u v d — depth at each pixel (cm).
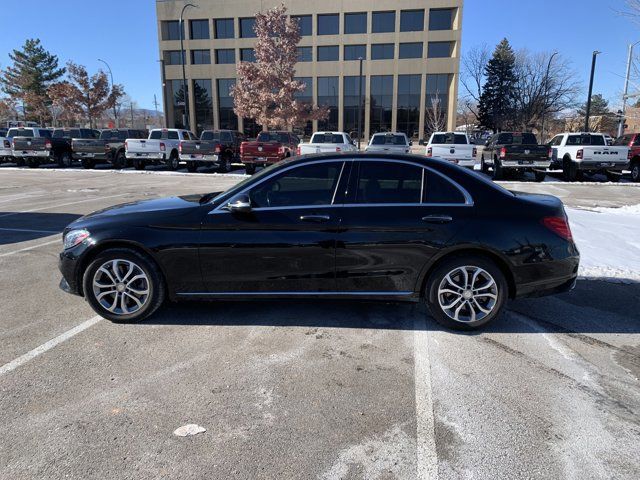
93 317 450
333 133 1919
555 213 419
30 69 5897
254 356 375
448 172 420
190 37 5272
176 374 346
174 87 5466
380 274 415
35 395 317
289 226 413
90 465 252
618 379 343
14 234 808
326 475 246
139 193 1363
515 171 1895
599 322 447
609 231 823
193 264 421
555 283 420
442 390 327
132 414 297
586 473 248
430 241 407
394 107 5066
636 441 274
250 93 3528
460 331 423
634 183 1705
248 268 420
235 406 307
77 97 4300
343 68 5041
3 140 2466
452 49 4866
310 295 424
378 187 419
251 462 255
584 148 1730
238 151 2375
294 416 297
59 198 1257
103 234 422
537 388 330
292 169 423
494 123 5419
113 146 2311
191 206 434
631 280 567
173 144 2211
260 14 3409
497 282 412
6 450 263
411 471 249
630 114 3108
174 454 261
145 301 431
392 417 296
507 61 5362
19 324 433
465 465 254
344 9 4906
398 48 4925
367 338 409
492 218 409
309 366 360
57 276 572
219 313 460
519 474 247
